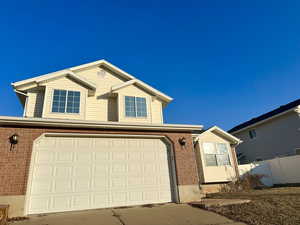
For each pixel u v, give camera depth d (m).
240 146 22.61
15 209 6.49
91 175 7.95
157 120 13.33
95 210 7.37
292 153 17.19
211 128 14.23
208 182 12.80
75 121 8.06
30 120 7.48
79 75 12.62
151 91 13.27
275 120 19.06
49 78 10.86
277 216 5.82
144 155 9.03
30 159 7.20
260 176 14.61
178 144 9.50
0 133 7.16
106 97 12.57
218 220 5.80
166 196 8.73
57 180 7.44
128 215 6.50
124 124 8.81
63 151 7.89
